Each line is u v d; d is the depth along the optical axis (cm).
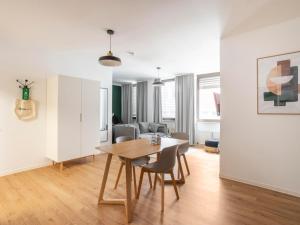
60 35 320
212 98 661
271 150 296
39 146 405
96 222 214
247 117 320
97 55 468
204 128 675
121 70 623
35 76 399
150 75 709
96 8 235
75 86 412
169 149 248
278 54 288
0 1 217
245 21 276
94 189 298
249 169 318
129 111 873
